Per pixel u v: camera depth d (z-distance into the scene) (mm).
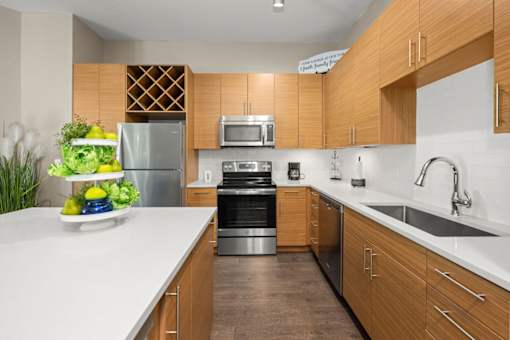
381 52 2037
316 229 3104
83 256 928
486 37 1146
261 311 2139
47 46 3262
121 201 1315
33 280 746
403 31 1731
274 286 2551
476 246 1033
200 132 3668
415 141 2125
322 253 2791
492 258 909
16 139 3043
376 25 2113
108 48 3947
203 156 3992
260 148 3988
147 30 3660
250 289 2490
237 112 3680
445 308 1015
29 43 3260
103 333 521
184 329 1077
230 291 2455
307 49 4012
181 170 3145
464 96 1645
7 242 1082
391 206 2064
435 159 1637
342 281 2213
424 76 1756
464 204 1587
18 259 900
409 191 2213
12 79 3205
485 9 1105
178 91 3588
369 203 2049
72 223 1393
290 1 2965
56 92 3285
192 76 3607
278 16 3283
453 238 1140
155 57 3982
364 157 3049
